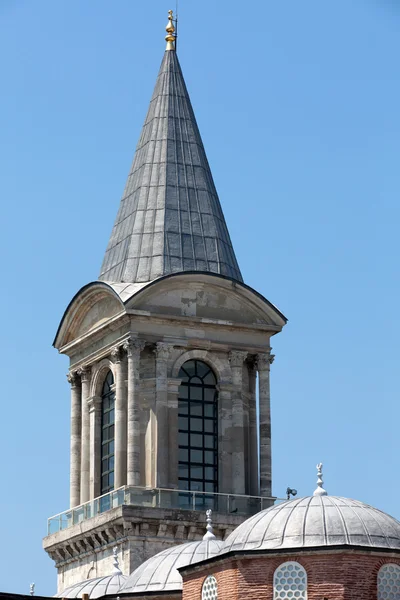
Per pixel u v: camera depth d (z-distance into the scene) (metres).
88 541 162.12
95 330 167.00
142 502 159.00
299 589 118.25
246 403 167.88
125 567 157.00
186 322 165.00
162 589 135.88
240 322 167.25
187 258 168.88
